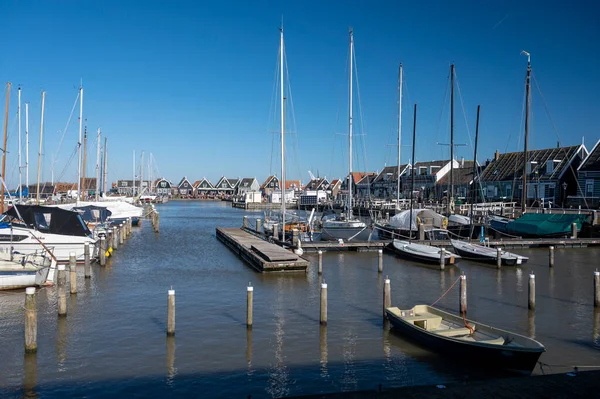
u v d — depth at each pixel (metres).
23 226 28.27
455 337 14.26
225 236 43.38
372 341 15.90
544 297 22.19
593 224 42.00
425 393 10.19
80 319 18.36
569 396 9.98
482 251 31.67
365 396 10.09
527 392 10.19
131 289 23.69
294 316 18.91
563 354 14.85
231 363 14.13
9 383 12.78
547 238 40.03
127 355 14.75
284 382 12.86
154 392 12.30
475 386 10.52
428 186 86.50
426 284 24.97
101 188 103.00
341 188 120.69
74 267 22.23
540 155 67.38
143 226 61.09
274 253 30.28
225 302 21.17
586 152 61.03
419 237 38.72
